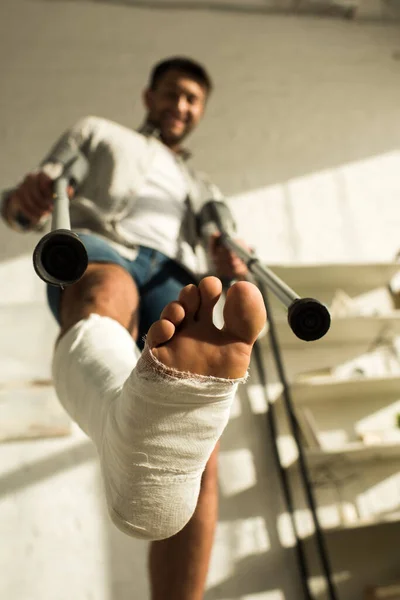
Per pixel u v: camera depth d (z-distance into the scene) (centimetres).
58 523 188
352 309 238
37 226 136
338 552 202
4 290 229
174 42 324
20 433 198
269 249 266
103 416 66
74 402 75
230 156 288
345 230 281
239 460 211
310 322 73
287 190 285
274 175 288
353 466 219
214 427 61
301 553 195
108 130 136
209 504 104
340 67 338
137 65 308
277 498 206
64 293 103
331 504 210
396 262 241
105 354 77
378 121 321
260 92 315
